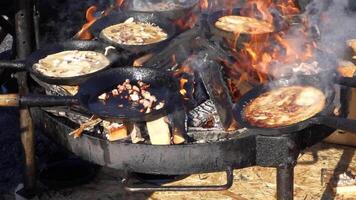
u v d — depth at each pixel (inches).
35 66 88.8
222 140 76.7
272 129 74.5
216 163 77.1
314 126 77.9
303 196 92.4
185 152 76.5
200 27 91.1
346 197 92.1
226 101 81.2
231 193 93.3
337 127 73.3
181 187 76.5
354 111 94.6
